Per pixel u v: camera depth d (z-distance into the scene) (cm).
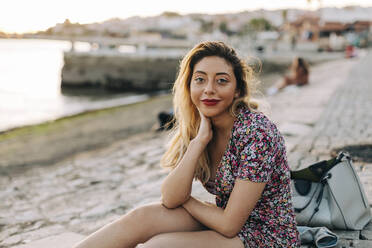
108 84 4288
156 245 200
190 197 221
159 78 4138
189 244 203
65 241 370
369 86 1349
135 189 539
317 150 560
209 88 217
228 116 223
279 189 214
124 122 1375
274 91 1386
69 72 4347
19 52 9919
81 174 683
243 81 225
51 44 16325
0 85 3869
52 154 952
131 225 215
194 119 248
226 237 211
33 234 411
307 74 1491
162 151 774
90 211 470
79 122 1454
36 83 4300
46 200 551
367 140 595
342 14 6681
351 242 272
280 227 215
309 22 6588
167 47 5162
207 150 237
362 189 290
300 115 874
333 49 4769
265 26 7194
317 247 263
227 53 221
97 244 213
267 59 3788
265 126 206
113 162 739
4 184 675
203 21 10225
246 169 204
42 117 2006
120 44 4778
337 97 1132
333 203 284
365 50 4569
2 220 471
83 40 4544
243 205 204
